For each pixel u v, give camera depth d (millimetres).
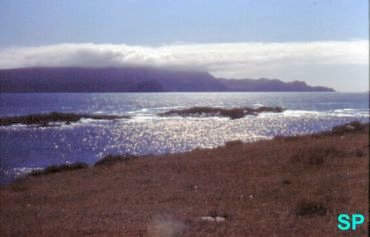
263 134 45812
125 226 10430
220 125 58281
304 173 17000
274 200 13102
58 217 11844
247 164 19578
